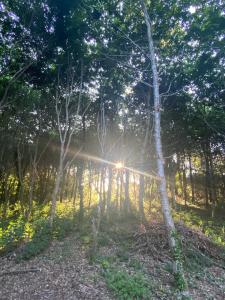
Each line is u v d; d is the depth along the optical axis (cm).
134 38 1425
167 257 1052
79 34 1447
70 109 1739
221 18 1460
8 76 1445
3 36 1380
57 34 1451
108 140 1816
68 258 996
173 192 2361
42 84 1716
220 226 1823
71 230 1338
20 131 1959
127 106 1869
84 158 2134
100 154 1898
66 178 2639
